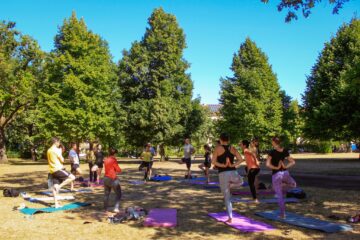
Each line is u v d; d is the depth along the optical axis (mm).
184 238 6754
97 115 36281
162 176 19438
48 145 43875
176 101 38438
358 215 8062
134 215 8469
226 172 7910
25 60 40688
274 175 8406
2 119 44000
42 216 8992
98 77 36375
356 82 15297
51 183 12883
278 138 8453
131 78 38188
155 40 38250
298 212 9031
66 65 36375
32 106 43906
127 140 38281
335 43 35469
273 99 45219
